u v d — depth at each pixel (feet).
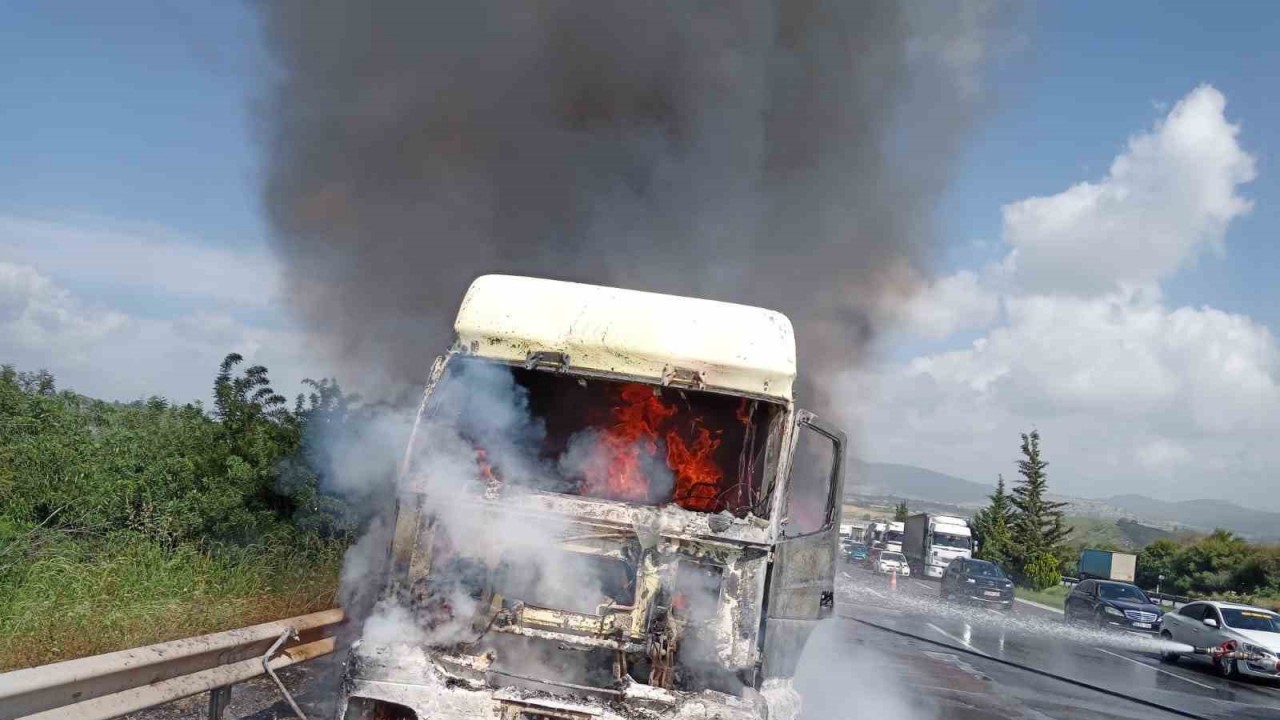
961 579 98.53
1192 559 165.89
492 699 16.02
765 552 17.53
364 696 16.17
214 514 33.40
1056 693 43.19
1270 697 54.44
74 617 22.02
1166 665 65.21
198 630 24.47
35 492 30.63
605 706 16.15
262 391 38.32
